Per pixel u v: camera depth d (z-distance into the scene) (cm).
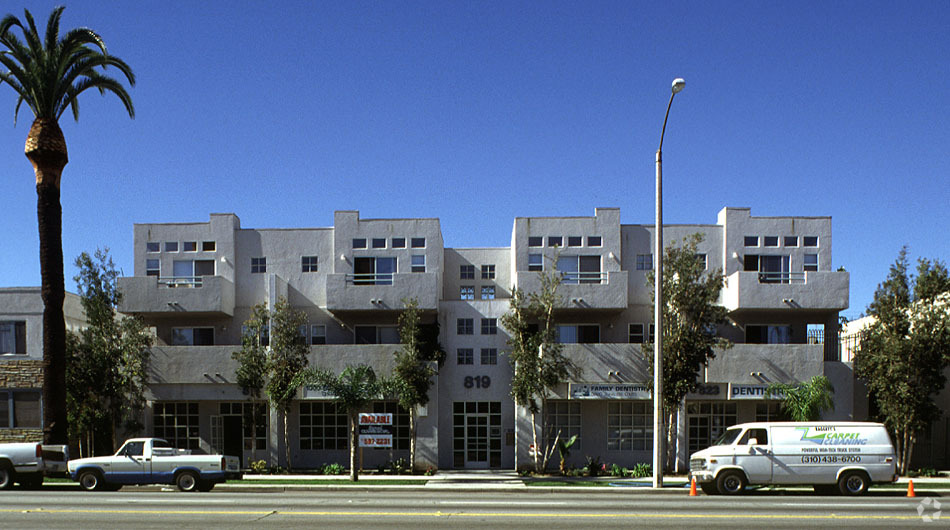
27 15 2430
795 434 1969
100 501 1689
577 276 3091
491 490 2128
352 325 3102
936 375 2578
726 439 2030
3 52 2402
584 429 2916
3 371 2872
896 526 1302
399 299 2944
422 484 2295
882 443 1945
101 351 2698
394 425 2955
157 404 2998
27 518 1394
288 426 2947
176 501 1689
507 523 1334
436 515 1437
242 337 2859
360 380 2491
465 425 2956
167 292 2983
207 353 2898
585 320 3067
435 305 2936
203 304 2983
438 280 3089
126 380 2758
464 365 2980
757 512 1488
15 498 1772
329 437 2956
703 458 1977
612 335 3055
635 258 3122
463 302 3017
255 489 2152
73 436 2752
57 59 2431
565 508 1564
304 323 3012
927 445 3022
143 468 2072
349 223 3164
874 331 2714
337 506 1588
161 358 2895
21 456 2127
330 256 3192
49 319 2441
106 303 2794
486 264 3294
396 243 3148
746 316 3031
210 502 1666
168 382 2881
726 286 2842
